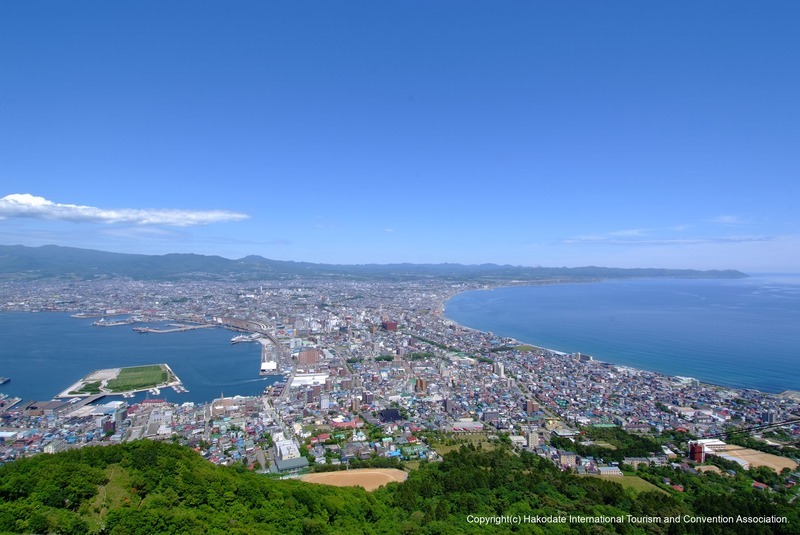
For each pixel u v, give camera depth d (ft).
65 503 268.41
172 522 263.08
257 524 287.48
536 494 401.49
